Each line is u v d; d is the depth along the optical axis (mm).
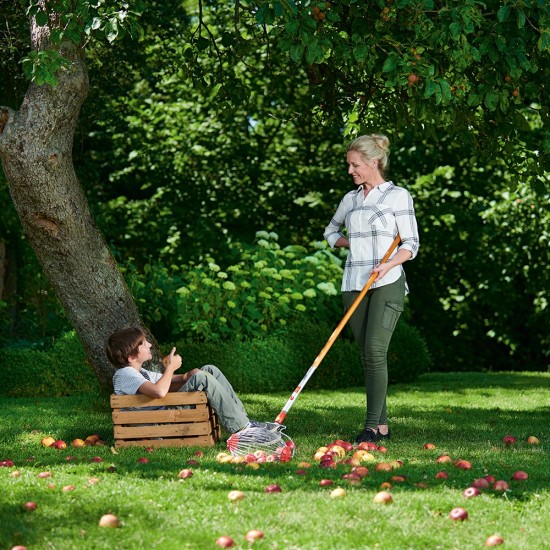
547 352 16203
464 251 17000
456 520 3697
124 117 15984
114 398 5781
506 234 16406
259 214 17109
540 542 3443
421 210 16672
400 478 4441
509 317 17547
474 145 7953
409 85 5871
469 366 18375
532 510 3918
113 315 7215
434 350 18000
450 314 18094
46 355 9875
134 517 3717
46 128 6566
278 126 16828
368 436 5930
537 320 17125
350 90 8781
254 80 15781
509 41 5773
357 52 5750
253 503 3920
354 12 6016
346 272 6082
